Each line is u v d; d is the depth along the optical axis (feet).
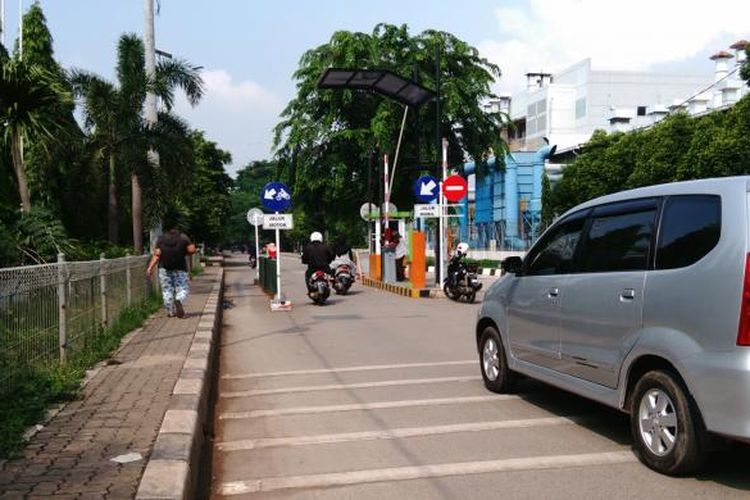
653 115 166.50
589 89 186.29
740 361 14.06
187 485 14.39
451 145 113.19
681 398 15.42
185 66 63.77
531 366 22.22
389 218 87.15
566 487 15.72
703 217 15.74
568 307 19.71
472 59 112.57
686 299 15.39
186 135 64.49
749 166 78.89
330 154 112.06
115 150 62.39
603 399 18.20
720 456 17.42
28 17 89.20
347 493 15.74
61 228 45.11
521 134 208.23
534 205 141.18
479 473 16.81
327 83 72.08
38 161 61.31
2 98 46.75
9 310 19.65
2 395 18.89
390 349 35.76
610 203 19.42
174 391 21.97
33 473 14.60
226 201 181.47
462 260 61.72
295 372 30.17
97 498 13.20
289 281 97.19
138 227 64.08
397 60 108.88
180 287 42.73
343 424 21.52
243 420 22.43
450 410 22.84
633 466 16.97
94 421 18.66
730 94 151.33
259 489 16.21
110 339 31.24
